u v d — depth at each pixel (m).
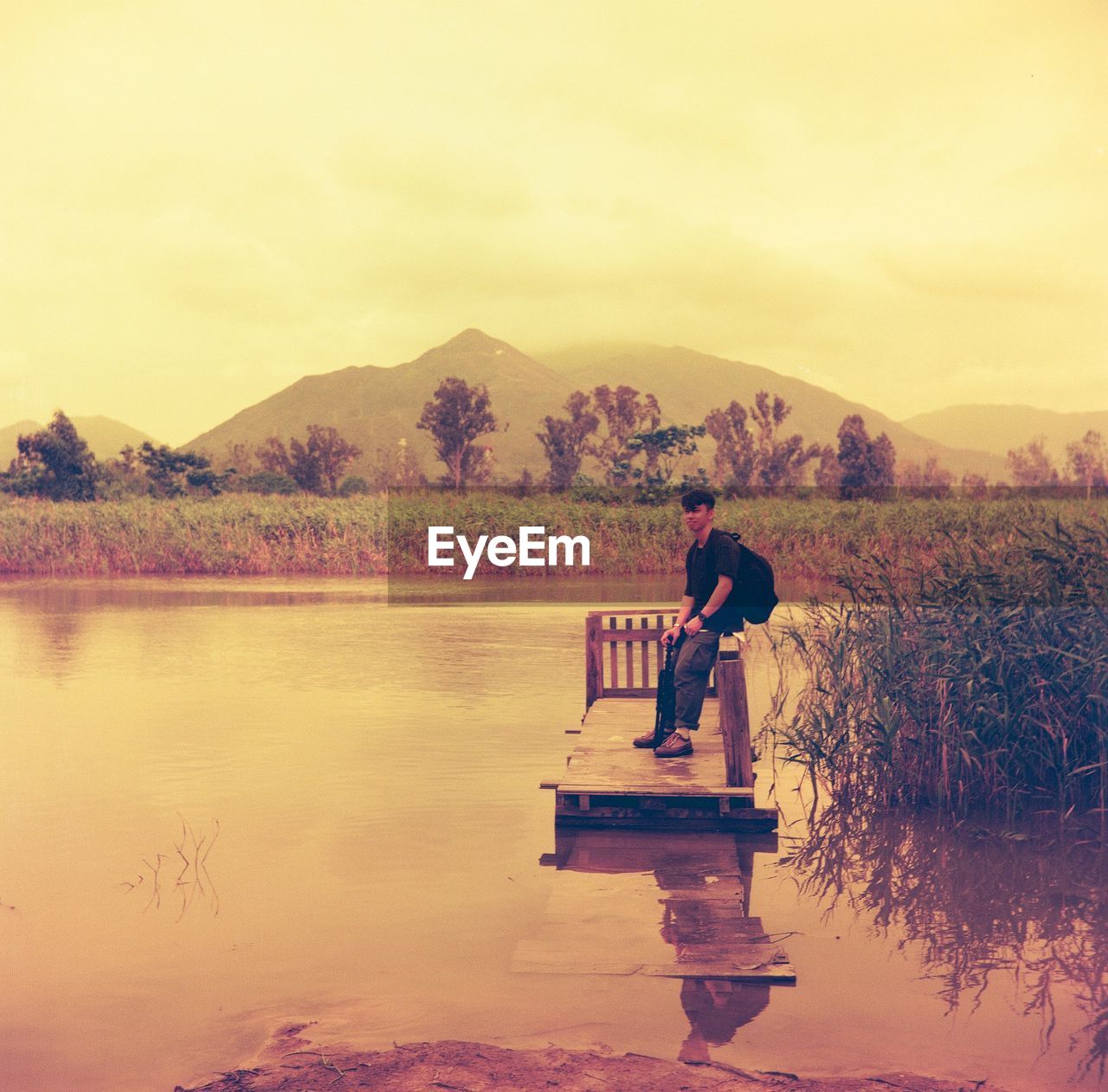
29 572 28.89
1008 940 5.14
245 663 13.64
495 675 12.81
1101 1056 3.94
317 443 134.50
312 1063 3.85
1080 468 95.88
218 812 7.19
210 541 29.77
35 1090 3.70
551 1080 3.71
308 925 5.25
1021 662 8.04
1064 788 7.79
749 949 4.96
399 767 8.38
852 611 9.13
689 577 8.36
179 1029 4.16
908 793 7.86
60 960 4.84
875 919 5.43
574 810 7.02
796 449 122.31
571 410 145.75
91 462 65.25
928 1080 3.74
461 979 4.63
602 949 4.96
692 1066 3.83
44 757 8.71
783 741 9.23
